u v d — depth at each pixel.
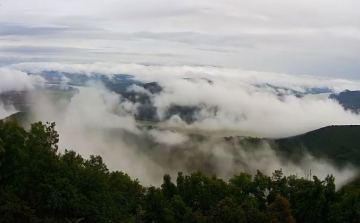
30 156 53.75
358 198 61.53
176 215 58.91
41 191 49.62
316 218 61.12
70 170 55.09
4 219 42.44
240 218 52.56
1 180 51.66
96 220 50.12
